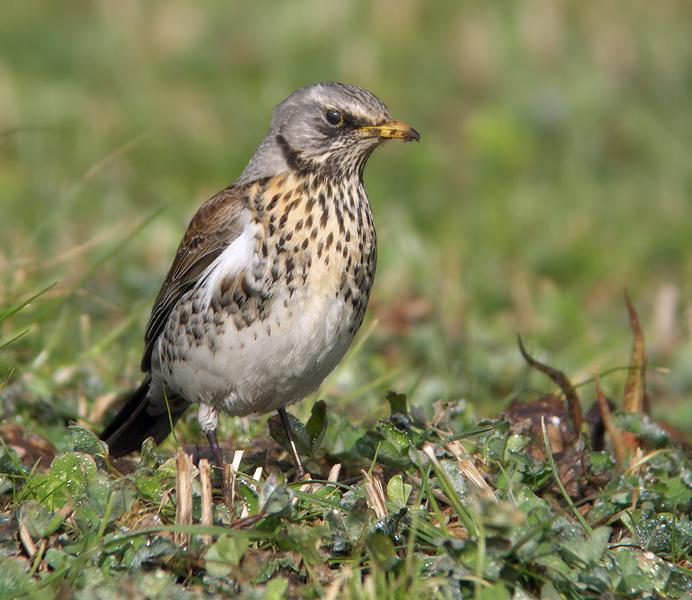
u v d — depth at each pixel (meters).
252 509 8.15
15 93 22.08
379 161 20.80
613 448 9.48
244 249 9.02
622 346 14.05
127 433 10.12
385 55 25.58
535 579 7.34
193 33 26.05
